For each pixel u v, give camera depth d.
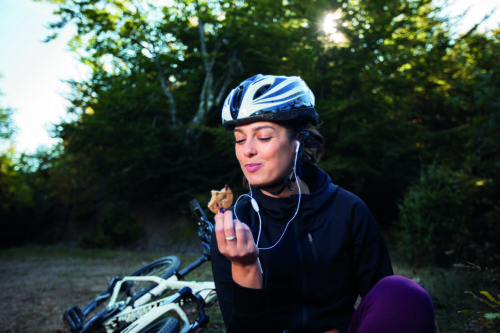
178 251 11.06
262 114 1.07
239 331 0.92
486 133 7.63
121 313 2.28
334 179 9.73
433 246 5.91
